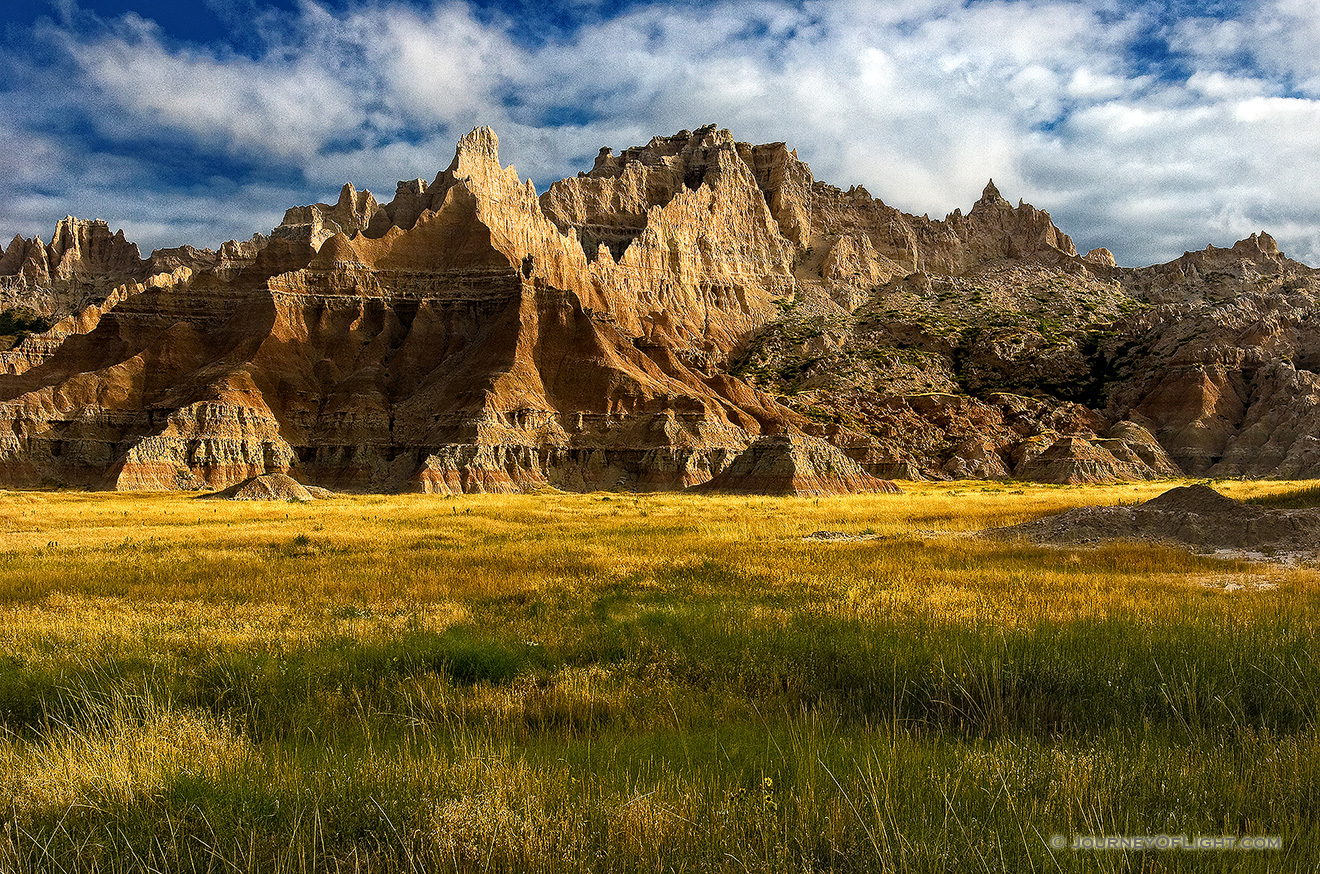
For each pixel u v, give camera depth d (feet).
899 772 28.35
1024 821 24.79
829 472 294.25
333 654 44.98
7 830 23.89
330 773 28.43
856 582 69.92
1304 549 91.15
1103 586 67.92
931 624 50.44
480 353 415.44
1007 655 41.52
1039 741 33.50
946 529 128.16
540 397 397.19
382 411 395.55
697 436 382.42
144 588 69.36
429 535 116.98
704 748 32.01
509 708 37.09
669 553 94.68
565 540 109.09
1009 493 276.00
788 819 24.79
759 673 42.06
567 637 49.83
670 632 50.21
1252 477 381.60
